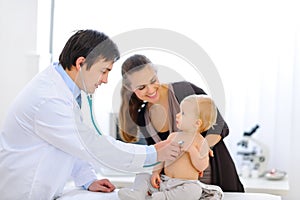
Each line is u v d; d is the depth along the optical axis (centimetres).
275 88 241
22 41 219
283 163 244
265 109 243
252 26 239
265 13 239
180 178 137
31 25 226
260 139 244
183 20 241
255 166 236
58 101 141
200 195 135
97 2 246
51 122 140
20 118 145
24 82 222
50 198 148
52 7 250
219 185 167
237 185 174
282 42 240
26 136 145
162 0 242
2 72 202
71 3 249
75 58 139
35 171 143
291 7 238
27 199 144
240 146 242
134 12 244
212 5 240
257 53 240
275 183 219
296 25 238
